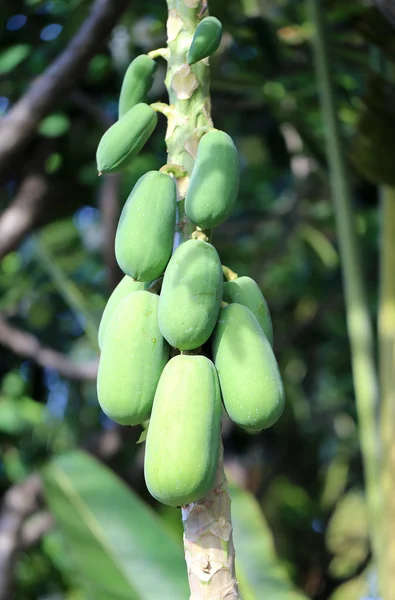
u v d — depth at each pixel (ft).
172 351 4.85
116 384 4.73
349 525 21.26
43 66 10.69
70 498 8.22
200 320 4.66
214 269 4.74
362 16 8.12
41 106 8.70
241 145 16.03
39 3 10.59
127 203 4.90
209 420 4.58
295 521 21.25
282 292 17.46
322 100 8.45
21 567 15.19
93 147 11.99
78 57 8.63
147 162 13.33
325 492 21.59
